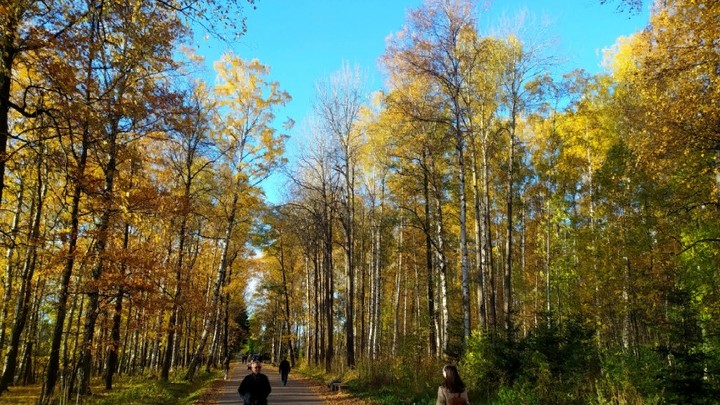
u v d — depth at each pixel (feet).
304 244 118.52
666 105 39.42
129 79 37.52
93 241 45.27
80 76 31.50
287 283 159.33
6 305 67.15
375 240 102.32
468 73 61.57
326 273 95.30
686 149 39.09
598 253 71.36
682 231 54.34
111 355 62.28
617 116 74.02
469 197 82.69
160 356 121.39
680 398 27.73
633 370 32.86
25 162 37.63
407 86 64.23
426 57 58.75
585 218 81.92
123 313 55.21
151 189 45.80
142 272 45.11
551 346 39.01
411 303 145.79
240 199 81.66
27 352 78.23
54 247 45.21
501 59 64.90
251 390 26.45
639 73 43.16
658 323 51.83
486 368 43.93
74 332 60.80
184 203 50.57
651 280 64.95
